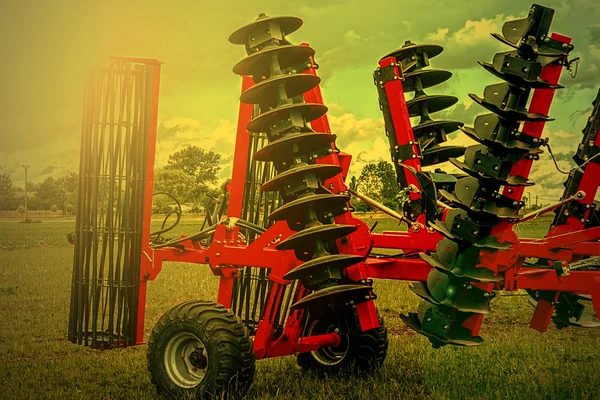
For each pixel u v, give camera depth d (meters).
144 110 6.59
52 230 35.44
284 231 5.99
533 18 5.36
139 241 6.59
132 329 6.58
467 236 5.40
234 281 7.06
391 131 6.53
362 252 5.89
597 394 5.74
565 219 6.62
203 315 5.59
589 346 7.95
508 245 5.52
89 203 6.62
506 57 5.34
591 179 6.54
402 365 6.92
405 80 7.03
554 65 5.72
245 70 5.78
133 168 6.58
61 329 9.40
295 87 5.63
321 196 5.25
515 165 5.61
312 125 6.05
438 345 5.75
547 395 5.72
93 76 6.61
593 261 6.07
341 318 6.64
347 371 6.63
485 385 6.04
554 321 7.11
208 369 5.50
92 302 6.61
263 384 6.24
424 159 7.14
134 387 6.30
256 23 5.61
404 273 6.16
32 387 6.33
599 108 6.60
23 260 19.75
